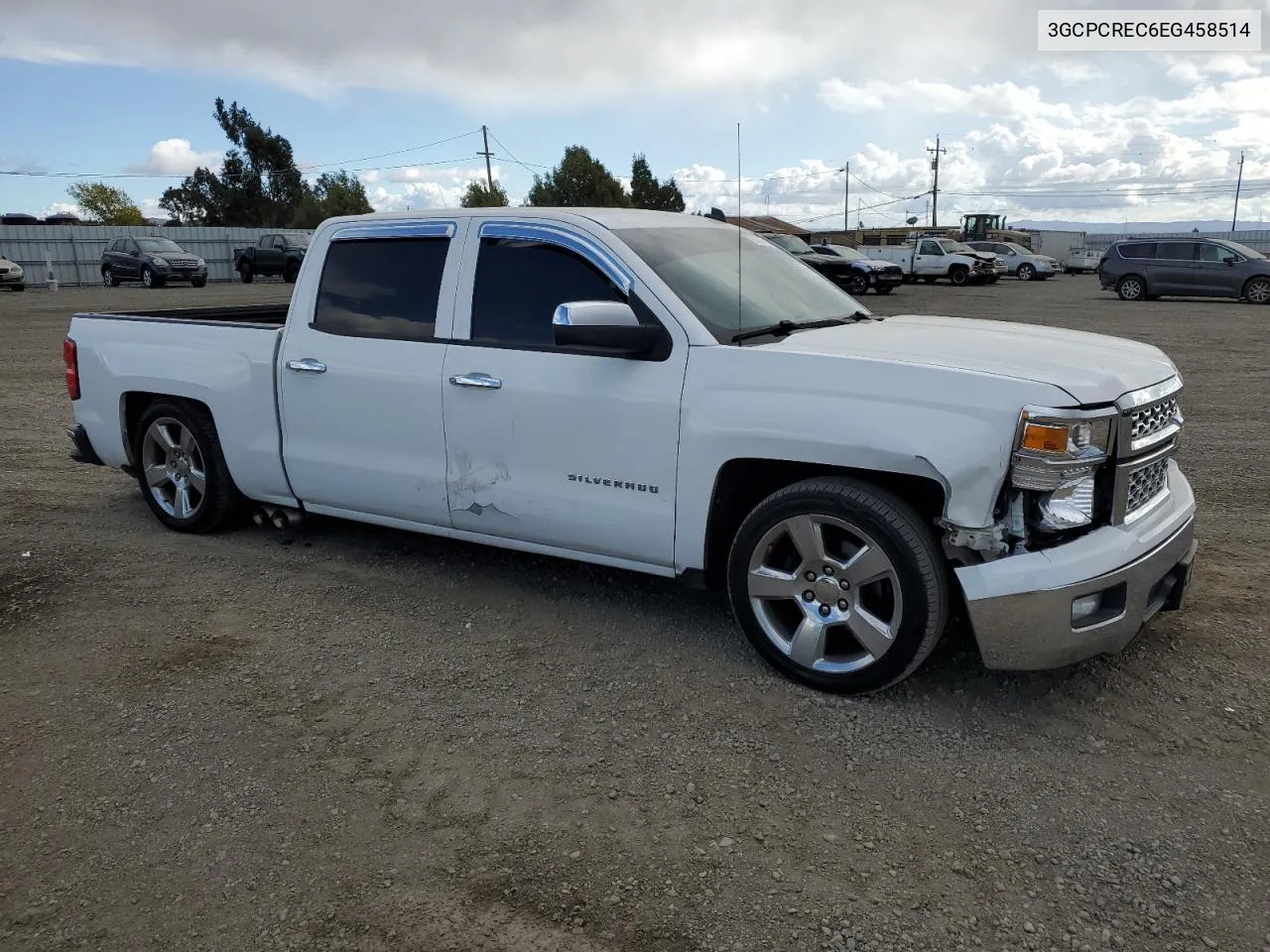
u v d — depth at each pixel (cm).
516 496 408
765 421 341
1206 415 868
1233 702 339
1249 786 291
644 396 370
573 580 464
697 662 378
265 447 489
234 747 323
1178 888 249
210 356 505
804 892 250
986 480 308
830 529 343
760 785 297
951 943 232
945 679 359
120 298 2514
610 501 385
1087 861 260
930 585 322
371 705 349
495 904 248
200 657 389
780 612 367
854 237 4328
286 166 6288
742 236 468
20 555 511
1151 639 389
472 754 317
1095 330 1588
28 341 1524
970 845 267
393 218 452
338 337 457
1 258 2900
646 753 316
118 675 374
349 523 561
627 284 381
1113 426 316
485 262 419
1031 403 303
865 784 296
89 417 566
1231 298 2381
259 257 3444
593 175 4891
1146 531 334
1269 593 434
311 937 238
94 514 588
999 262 3434
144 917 246
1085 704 340
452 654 389
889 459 320
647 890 252
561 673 371
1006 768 304
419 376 428
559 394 389
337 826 280
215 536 539
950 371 317
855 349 347
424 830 278
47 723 339
